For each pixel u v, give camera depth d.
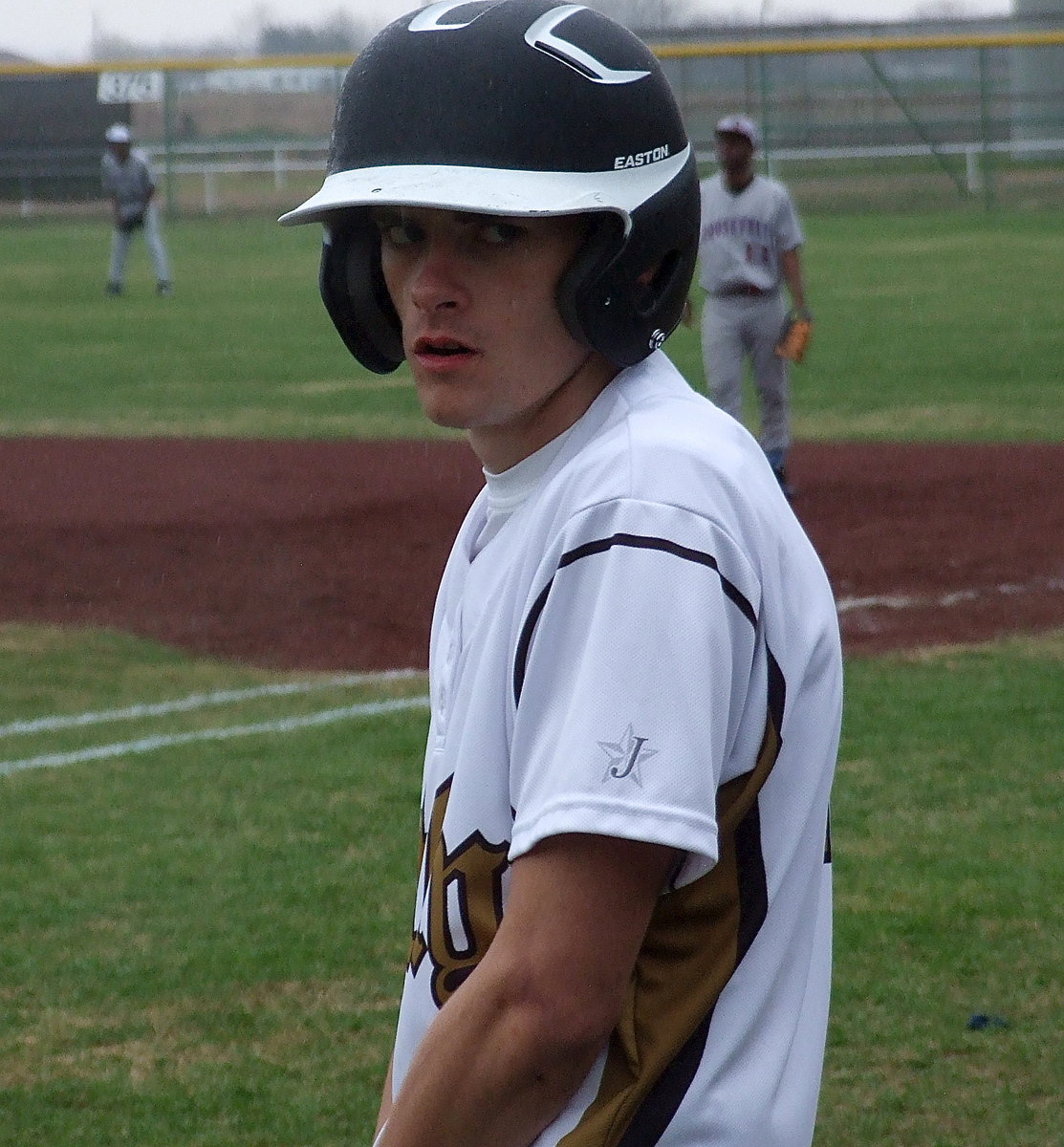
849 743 14.08
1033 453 26.97
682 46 75.31
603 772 3.03
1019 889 11.19
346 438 29.92
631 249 3.44
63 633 18.17
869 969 10.16
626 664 3.08
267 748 14.37
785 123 83.50
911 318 43.56
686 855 3.19
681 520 3.18
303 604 19.22
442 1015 3.11
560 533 3.25
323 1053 9.41
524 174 3.36
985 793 12.91
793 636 3.36
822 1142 8.41
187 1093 8.98
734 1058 3.32
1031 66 82.25
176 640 17.94
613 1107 3.22
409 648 17.56
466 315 3.45
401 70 3.44
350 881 11.59
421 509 23.86
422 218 3.46
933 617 18.06
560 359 3.52
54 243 72.00
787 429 24.02
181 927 10.95
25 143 86.31
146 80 81.06
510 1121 3.10
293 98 91.94
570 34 3.45
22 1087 9.05
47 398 35.03
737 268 23.25
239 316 47.88
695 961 3.31
